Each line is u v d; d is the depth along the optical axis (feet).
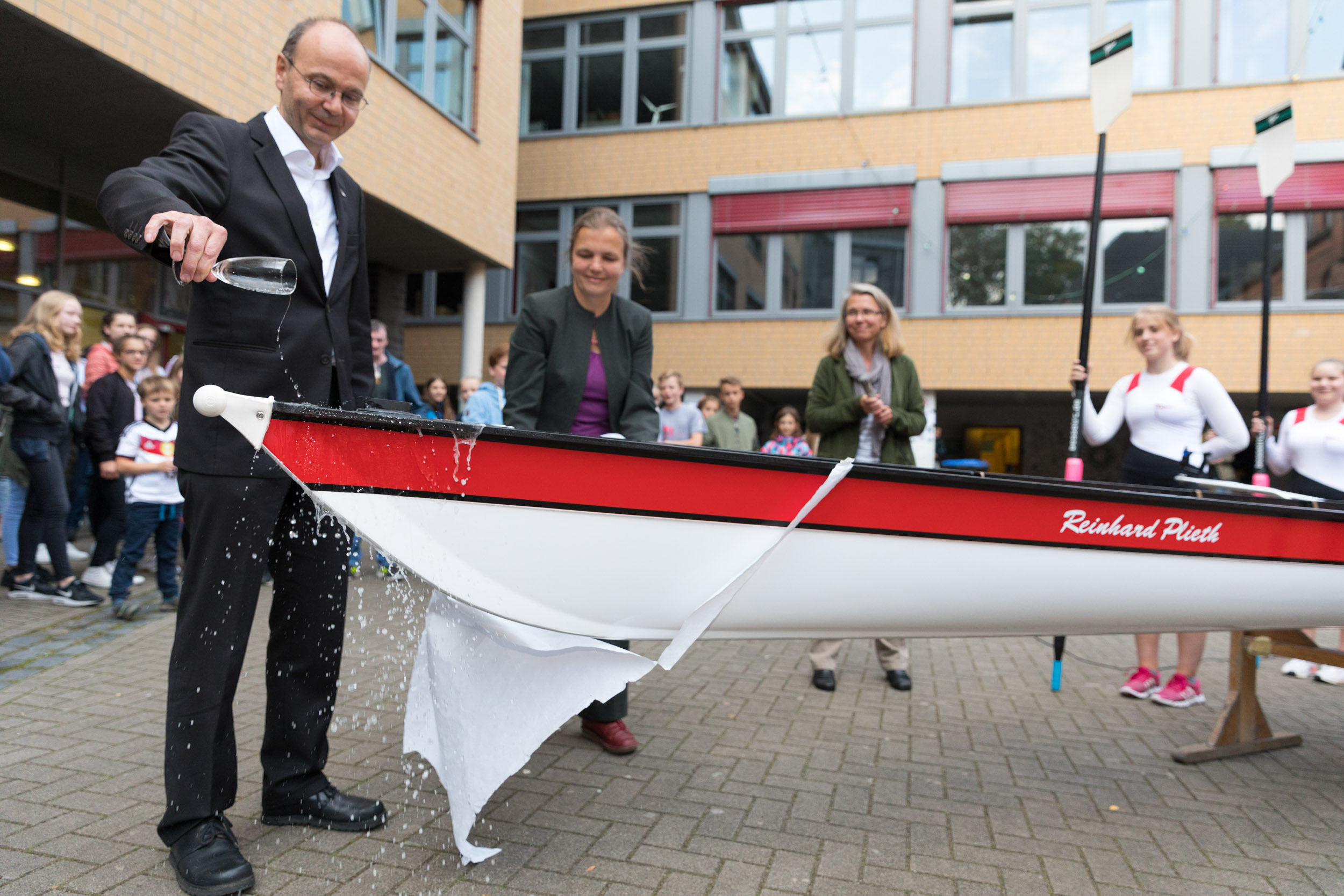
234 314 6.22
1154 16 37.29
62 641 12.98
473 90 30.55
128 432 14.79
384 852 6.83
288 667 7.08
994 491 6.98
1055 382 37.63
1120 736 10.73
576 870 6.70
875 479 6.65
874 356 13.26
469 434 5.77
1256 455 15.94
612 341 9.21
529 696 6.36
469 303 33.04
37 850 6.60
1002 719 11.34
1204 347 36.35
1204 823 8.05
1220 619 8.05
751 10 41.70
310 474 5.44
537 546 6.15
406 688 11.18
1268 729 10.46
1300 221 35.81
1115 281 37.63
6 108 18.83
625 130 42.83
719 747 9.83
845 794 8.50
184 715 6.15
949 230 39.40
